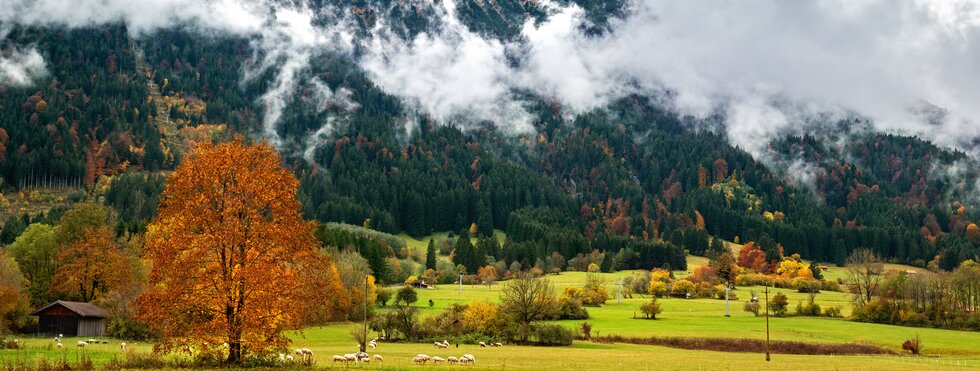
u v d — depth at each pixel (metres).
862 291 155.75
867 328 115.88
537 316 103.44
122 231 148.88
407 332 96.69
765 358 77.25
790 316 136.88
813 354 91.62
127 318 78.56
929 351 93.06
